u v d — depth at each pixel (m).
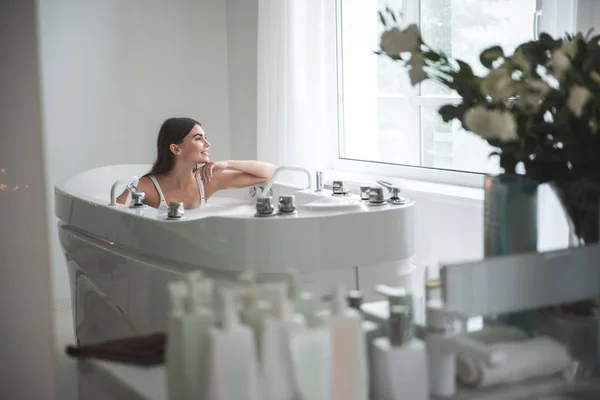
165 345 1.06
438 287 1.21
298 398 1.03
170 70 3.94
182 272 1.94
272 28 3.36
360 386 1.06
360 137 3.32
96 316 2.35
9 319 1.18
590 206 1.36
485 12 2.65
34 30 1.17
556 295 1.28
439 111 1.44
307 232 1.88
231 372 1.00
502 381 1.13
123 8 3.79
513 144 1.38
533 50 1.43
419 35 1.42
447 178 2.79
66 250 2.70
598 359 1.21
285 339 1.03
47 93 3.65
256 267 1.87
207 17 4.00
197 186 3.01
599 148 1.34
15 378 1.17
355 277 1.91
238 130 4.04
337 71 3.41
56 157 3.70
